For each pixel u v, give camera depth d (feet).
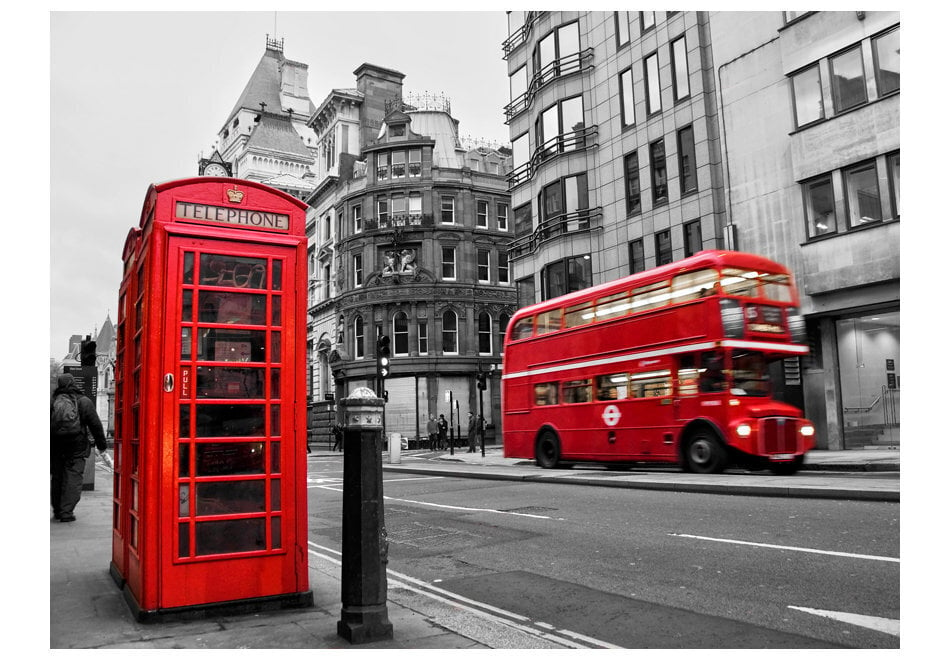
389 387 136.15
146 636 13.94
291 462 16.47
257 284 16.51
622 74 87.25
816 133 62.64
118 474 19.85
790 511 30.32
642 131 83.41
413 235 139.85
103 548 24.02
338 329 147.23
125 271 20.95
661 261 80.07
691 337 47.75
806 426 46.29
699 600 17.79
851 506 30.73
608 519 31.22
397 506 39.65
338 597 17.34
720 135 72.23
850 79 60.64
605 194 88.48
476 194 145.28
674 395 48.83
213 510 15.64
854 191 60.18
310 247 169.27
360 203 146.30
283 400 16.52
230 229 16.39
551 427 60.54
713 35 74.54
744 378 45.62
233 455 15.94
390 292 138.00
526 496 41.88
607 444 54.29
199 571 15.34
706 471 46.50
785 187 65.62
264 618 15.28
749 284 47.16
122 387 19.77
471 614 16.21
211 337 15.93
